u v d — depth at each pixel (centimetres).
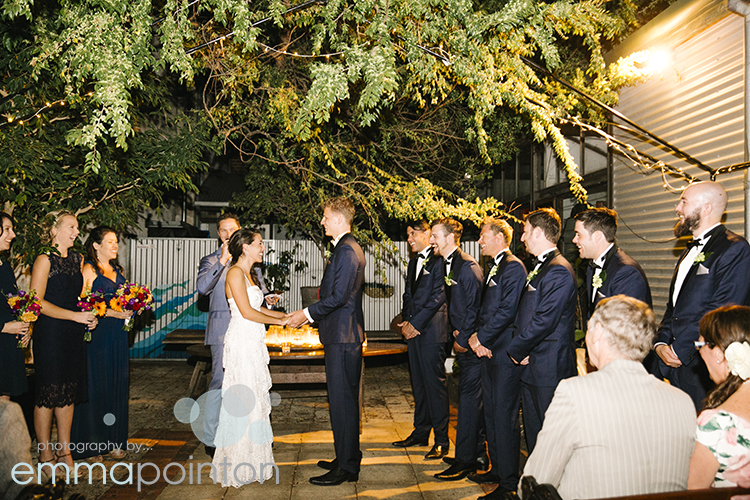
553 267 318
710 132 396
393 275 995
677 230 330
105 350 418
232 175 1416
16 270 630
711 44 394
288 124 621
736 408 168
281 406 615
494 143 802
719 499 143
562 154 407
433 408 436
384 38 295
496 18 314
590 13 390
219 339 423
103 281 428
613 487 157
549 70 368
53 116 562
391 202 620
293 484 373
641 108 484
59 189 558
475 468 392
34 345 376
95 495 350
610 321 173
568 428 163
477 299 407
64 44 301
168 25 302
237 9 304
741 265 288
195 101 1102
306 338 548
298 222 966
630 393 163
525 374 323
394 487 368
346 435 372
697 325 293
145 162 610
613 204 533
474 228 1145
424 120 824
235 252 378
